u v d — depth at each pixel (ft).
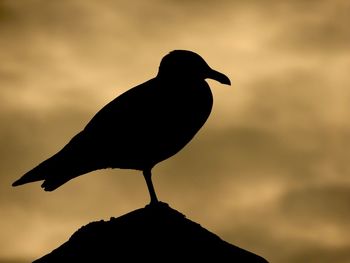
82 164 32.17
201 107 32.50
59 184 32.83
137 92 32.76
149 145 31.86
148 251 23.85
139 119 31.60
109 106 32.94
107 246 24.22
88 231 25.29
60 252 24.50
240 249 24.63
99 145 31.73
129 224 25.45
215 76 33.24
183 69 32.81
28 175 31.68
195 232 25.08
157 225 25.41
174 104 31.86
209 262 23.50
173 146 32.60
